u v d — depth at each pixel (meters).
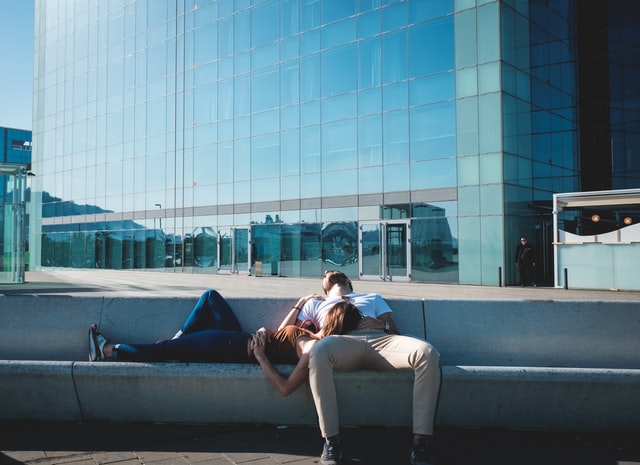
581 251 18.50
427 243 22.23
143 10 35.25
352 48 24.69
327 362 3.87
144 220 35.03
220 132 30.52
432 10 22.31
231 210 29.81
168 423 4.50
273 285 20.91
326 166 25.56
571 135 25.59
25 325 5.30
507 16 21.28
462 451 3.89
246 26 29.19
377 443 4.06
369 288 19.11
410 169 22.80
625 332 4.96
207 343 4.60
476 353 5.04
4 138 71.81
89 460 3.65
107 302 5.35
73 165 40.88
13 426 4.43
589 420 4.27
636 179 25.78
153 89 34.56
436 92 22.14
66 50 41.72
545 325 5.03
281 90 27.48
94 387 4.46
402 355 3.97
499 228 20.44
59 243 42.00
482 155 20.91
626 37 26.22
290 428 4.40
